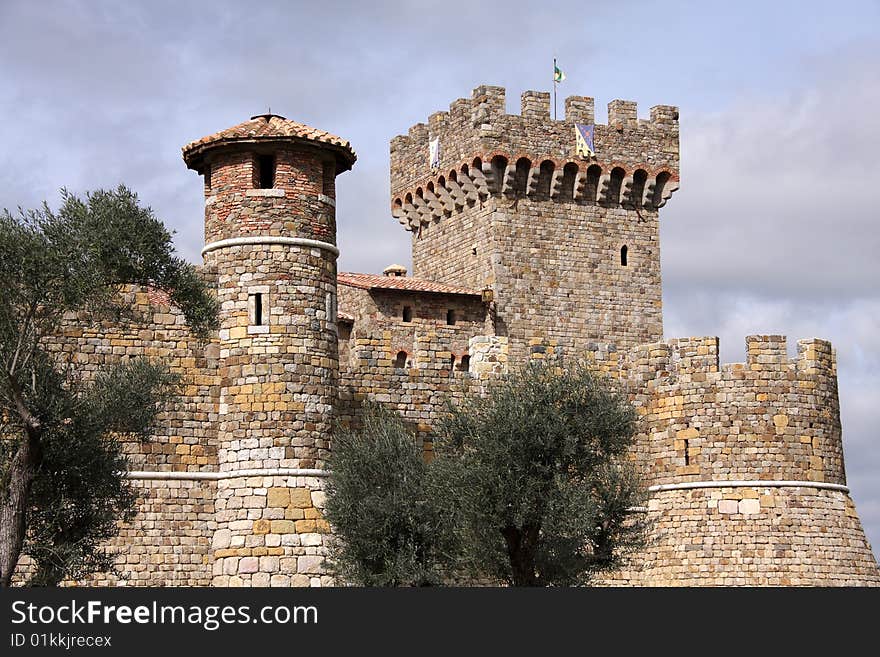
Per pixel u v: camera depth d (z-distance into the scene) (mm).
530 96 98562
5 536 50031
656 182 101312
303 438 60156
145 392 55000
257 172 62031
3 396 52375
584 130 99625
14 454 52906
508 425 57500
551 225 98625
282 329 60656
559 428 57469
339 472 58188
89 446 53375
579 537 57094
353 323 93562
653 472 70375
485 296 96500
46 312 53188
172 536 59750
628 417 59156
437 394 65875
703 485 69188
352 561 57156
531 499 56438
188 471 60469
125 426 55125
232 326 61000
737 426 69312
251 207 61344
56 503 52781
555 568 57531
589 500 56312
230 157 61906
